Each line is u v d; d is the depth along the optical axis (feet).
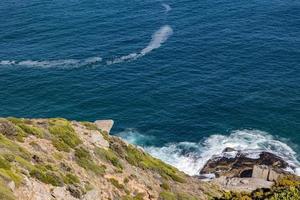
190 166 255.70
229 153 261.65
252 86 329.31
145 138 281.33
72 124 164.45
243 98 315.58
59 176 113.29
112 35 416.87
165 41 402.72
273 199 123.95
